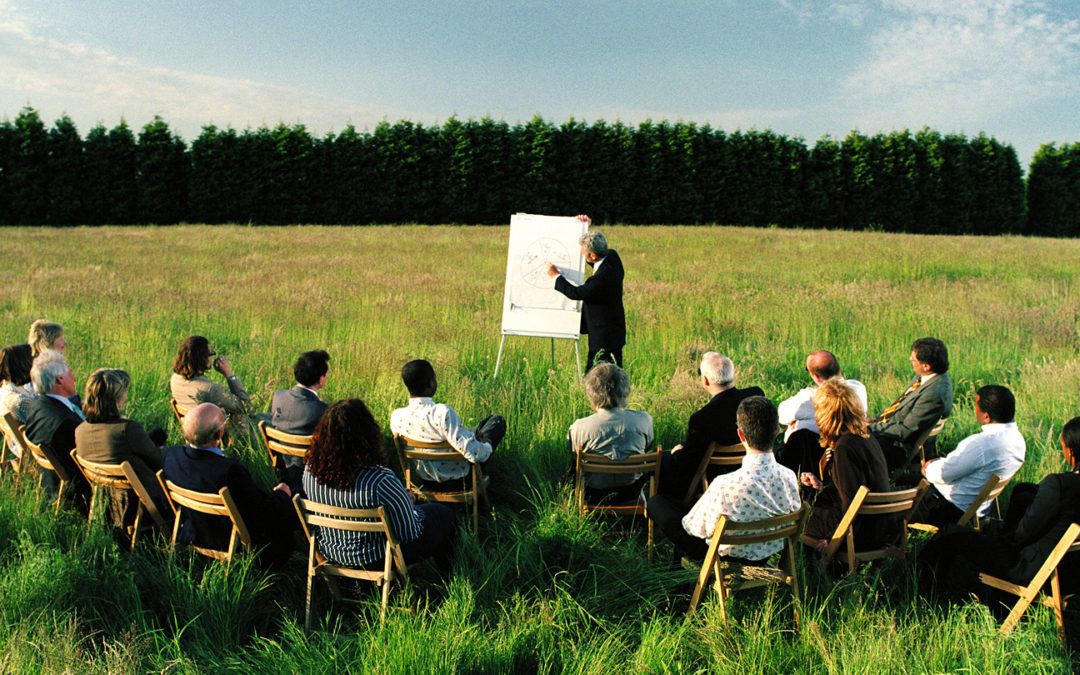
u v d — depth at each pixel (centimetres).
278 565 381
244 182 3934
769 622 328
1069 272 1576
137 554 375
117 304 1076
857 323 1006
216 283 1391
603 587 365
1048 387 676
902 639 312
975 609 341
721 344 898
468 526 434
